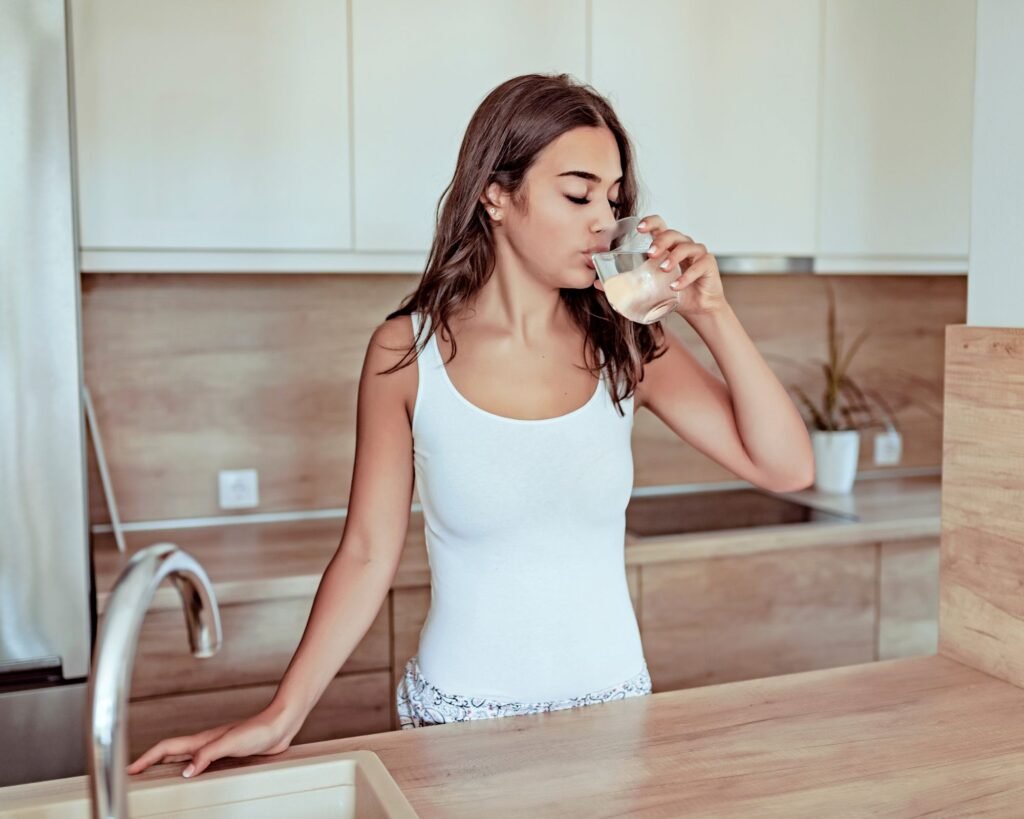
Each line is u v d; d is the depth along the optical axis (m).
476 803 1.00
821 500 2.88
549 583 1.37
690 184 2.56
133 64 2.17
